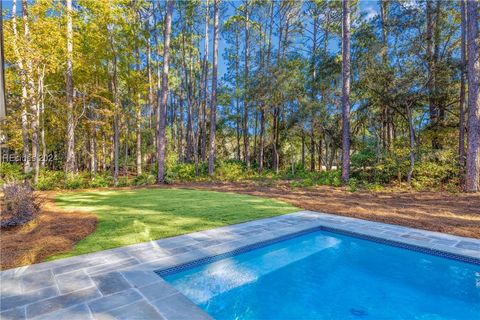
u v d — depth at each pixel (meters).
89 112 15.89
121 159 22.47
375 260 4.84
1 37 3.12
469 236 5.03
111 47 14.03
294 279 4.09
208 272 3.97
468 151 10.27
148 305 2.61
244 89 19.64
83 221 5.93
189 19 21.98
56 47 12.55
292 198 9.59
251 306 3.37
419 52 12.75
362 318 3.15
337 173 15.16
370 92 14.70
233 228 5.55
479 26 10.34
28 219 5.68
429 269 4.36
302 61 19.44
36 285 3.00
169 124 32.09
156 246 4.37
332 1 19.86
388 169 12.91
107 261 3.73
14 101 12.39
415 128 17.64
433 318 3.14
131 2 15.80
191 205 8.04
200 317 2.42
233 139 31.31
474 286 3.90
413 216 6.66
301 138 21.58
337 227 5.69
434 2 12.35
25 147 14.27
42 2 11.92
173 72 25.66
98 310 2.51
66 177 13.20
